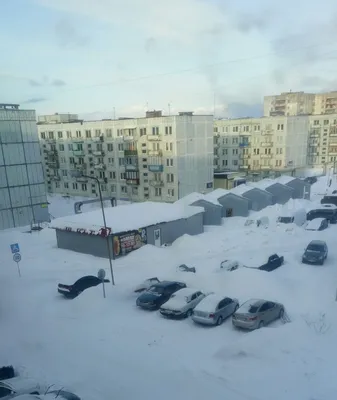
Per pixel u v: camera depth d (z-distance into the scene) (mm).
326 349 12281
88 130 59250
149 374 11750
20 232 36844
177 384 10938
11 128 41156
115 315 17469
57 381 11672
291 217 34000
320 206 38812
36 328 16453
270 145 69438
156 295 18312
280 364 11531
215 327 15672
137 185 54469
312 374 10852
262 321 15133
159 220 30875
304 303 17141
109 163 57906
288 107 116438
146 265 25297
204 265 24281
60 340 15047
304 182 49125
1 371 12055
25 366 13016
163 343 14227
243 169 71938
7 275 24391
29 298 20344
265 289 18609
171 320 16641
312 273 21625
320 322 14500
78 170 61594
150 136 51000
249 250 27281
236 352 12562
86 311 18000
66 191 65938
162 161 50719
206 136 52969
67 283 20828
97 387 11148
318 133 82625
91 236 28422
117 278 22828
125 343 14383
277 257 23516
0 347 14781
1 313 18438
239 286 19250
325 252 23953
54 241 33219
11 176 41531
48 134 65312
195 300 17500
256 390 10297
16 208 42125
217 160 75438
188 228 33188
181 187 50375
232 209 41000
